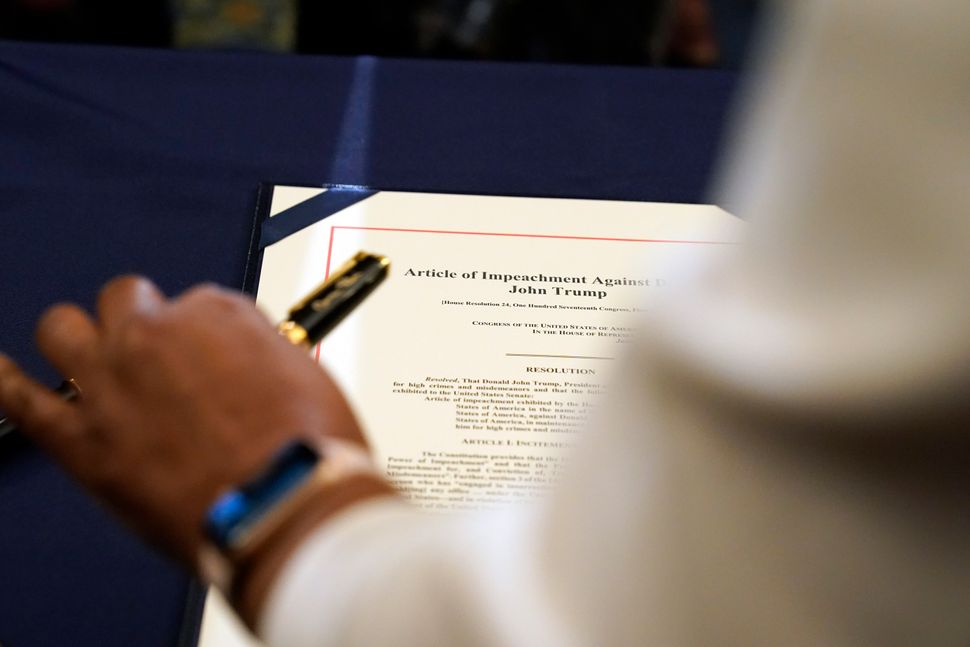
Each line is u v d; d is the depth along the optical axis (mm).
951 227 160
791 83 177
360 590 229
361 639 221
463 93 729
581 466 203
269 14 1292
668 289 193
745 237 183
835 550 182
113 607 450
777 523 182
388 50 1184
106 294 347
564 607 202
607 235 604
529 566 210
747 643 191
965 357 162
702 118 718
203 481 283
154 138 677
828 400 168
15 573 458
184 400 295
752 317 175
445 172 670
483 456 479
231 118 699
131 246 607
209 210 632
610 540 196
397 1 1186
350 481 267
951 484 175
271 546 258
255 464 281
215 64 732
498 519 238
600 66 752
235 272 596
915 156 160
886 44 161
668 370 182
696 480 183
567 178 669
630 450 191
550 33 1134
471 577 216
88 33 1183
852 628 190
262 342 319
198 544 279
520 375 517
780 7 197
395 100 720
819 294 170
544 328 541
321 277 567
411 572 225
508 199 626
